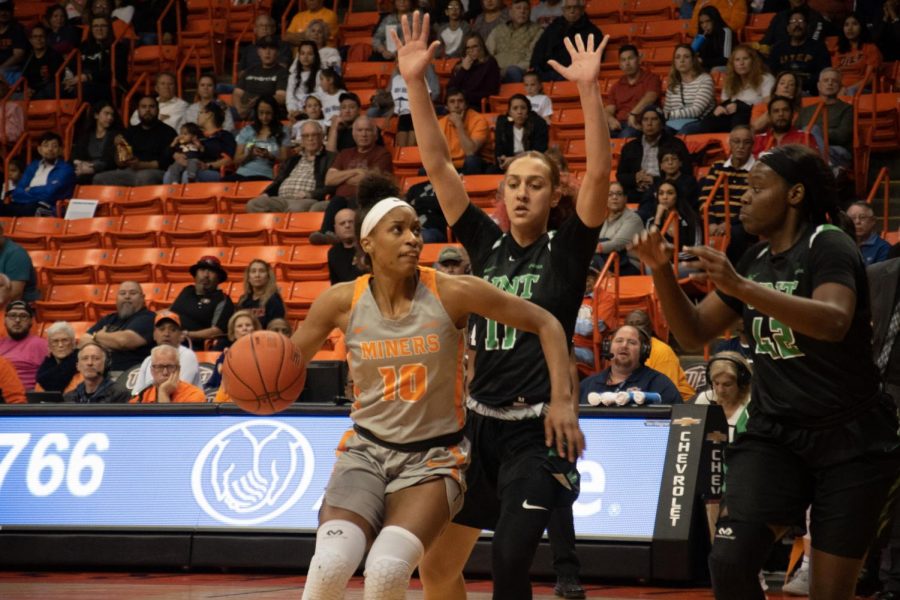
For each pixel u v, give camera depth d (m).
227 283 16.98
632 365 10.60
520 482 5.39
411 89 6.01
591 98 5.63
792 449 5.15
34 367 14.30
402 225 5.05
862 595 8.79
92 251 18.14
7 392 12.34
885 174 15.73
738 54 17.41
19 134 21.31
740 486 5.13
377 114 19.62
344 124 18.50
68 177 19.73
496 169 17.62
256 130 19.56
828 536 5.06
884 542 5.32
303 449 9.88
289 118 19.91
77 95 21.86
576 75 5.66
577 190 6.18
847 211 13.34
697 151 16.59
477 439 5.68
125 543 9.91
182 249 17.69
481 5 21.44
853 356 5.05
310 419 9.95
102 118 20.50
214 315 15.12
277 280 16.72
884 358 7.52
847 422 5.06
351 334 5.15
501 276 5.81
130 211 19.23
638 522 9.14
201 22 23.62
